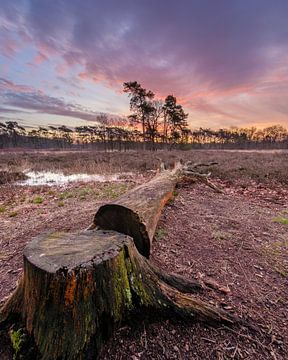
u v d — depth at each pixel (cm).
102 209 252
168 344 161
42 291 147
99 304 154
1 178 1043
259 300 205
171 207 471
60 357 145
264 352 157
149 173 1133
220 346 160
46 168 1504
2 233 401
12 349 154
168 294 185
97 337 154
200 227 366
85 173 1258
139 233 243
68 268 144
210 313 179
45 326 148
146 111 4191
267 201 575
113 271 161
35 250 167
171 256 273
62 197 675
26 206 599
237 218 421
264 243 317
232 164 1177
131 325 170
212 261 267
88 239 188
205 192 665
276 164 1116
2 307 183
